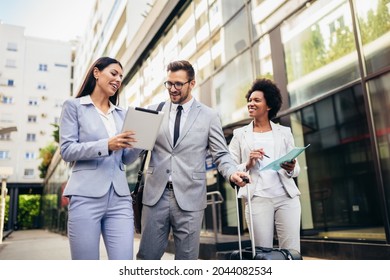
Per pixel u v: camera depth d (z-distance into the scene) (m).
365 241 4.05
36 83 35.34
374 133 4.07
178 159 2.11
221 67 7.16
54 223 22.27
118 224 1.79
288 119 5.44
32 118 34.50
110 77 1.88
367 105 4.17
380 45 4.09
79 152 1.69
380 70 4.03
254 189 2.35
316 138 5.02
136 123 1.77
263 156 2.42
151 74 10.63
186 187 2.07
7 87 34.03
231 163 2.14
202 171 2.16
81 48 28.39
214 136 2.22
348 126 4.57
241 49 6.60
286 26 5.60
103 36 17.91
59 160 20.95
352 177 4.50
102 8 18.72
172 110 2.26
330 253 4.28
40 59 36.00
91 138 1.79
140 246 2.14
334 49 4.76
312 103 5.04
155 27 10.00
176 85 2.11
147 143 1.83
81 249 1.65
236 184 2.01
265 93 2.55
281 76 5.60
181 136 2.12
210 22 7.70
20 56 35.22
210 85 7.55
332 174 4.78
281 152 2.47
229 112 6.82
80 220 1.67
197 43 8.16
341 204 4.64
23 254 7.09
